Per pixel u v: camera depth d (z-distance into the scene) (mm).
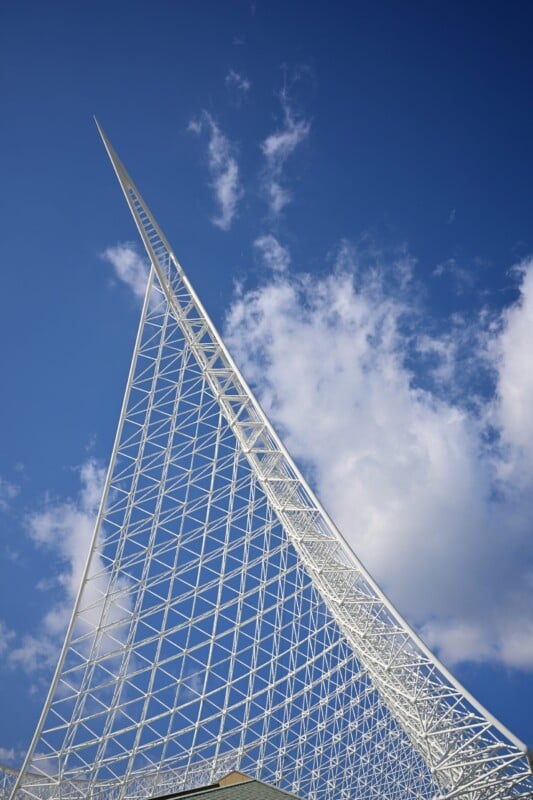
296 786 55844
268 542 56031
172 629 52594
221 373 59469
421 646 40000
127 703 49188
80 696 48094
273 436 54750
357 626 45781
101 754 47719
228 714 52156
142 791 54406
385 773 63156
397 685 40594
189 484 56500
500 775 33500
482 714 33938
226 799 33250
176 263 62531
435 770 35656
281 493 55344
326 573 49281
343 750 60406
